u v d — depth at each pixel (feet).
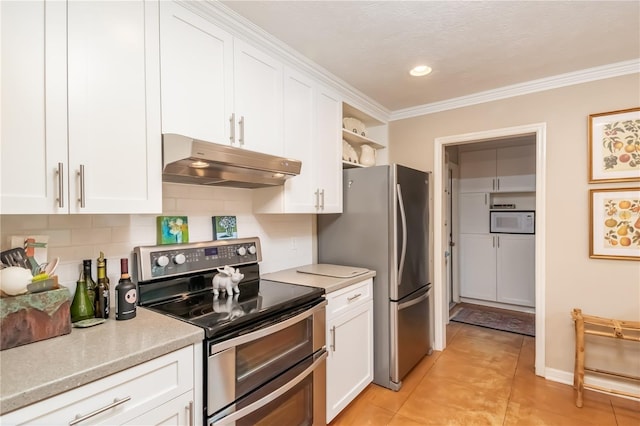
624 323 7.03
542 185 8.30
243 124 5.67
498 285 14.55
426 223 9.56
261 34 5.86
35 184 3.48
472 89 8.80
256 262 6.98
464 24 5.73
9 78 3.32
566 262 8.02
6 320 3.41
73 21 3.75
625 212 7.36
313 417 5.77
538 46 6.54
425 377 8.44
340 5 5.16
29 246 4.10
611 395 7.51
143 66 4.36
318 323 5.93
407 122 10.48
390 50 6.64
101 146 3.96
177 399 3.78
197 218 6.27
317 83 7.57
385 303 8.00
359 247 8.45
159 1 4.55
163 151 4.55
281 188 6.73
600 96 7.64
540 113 8.35
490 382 8.14
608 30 5.95
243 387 4.46
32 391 2.68
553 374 8.21
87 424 3.05
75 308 4.33
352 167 9.71
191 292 5.73
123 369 3.28
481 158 14.92
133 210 4.25
